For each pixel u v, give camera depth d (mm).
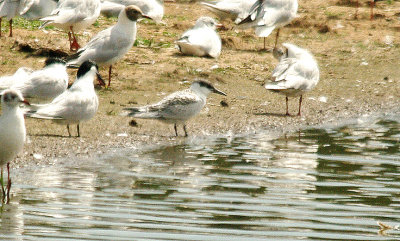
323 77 20703
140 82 18594
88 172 12312
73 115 13914
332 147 14547
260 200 11109
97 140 14172
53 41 20391
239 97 18250
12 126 10977
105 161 13039
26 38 20453
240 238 9469
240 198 11188
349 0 28062
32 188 11336
